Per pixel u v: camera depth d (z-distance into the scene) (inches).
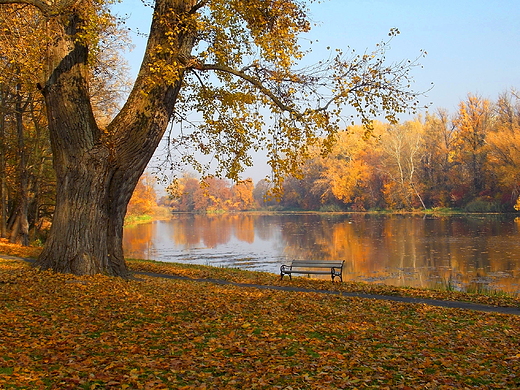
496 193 2588.6
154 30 494.6
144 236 2101.4
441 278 839.1
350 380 221.0
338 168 3671.3
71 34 489.4
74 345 253.4
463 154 2906.0
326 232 1907.0
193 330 302.5
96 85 1055.6
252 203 5866.1
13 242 1165.1
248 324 323.3
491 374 243.1
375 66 503.2
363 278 865.5
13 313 310.2
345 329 332.2
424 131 3233.3
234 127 618.8
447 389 215.3
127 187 518.0
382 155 3420.3
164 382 206.4
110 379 204.1
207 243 1681.8
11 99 983.0
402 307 437.1
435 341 313.1
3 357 223.3
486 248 1171.9
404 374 237.0
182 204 6033.5
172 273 662.5
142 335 284.0
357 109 514.6
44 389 189.3
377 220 2484.0
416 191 3061.0
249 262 1149.7
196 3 510.0
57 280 442.6
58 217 493.4
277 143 560.1
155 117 501.7
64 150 488.1
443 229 1716.3
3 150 1063.6
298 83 532.7
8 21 608.7
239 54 531.2
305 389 208.2
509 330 354.0
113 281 462.9
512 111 2642.7
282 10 496.7
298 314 378.9
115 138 497.0
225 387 205.5
